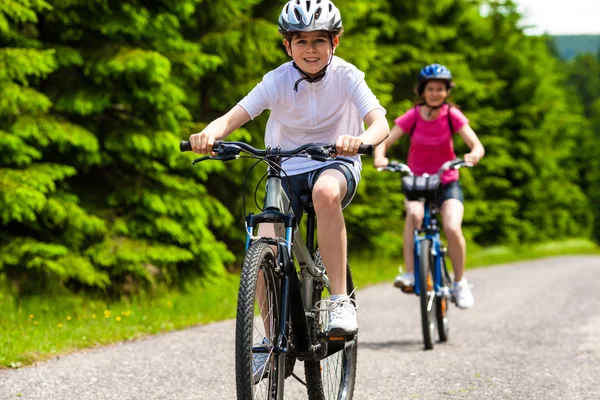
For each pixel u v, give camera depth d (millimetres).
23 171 10312
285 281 4164
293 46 4504
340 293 4488
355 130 4805
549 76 47031
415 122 8250
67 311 10461
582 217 65688
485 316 10906
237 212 14828
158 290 12070
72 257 10922
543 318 10719
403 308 11773
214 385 6168
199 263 12797
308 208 4699
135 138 11414
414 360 7383
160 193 11969
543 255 38531
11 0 10023
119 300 11727
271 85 4648
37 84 11414
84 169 11625
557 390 6160
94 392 5828
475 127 32312
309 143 4340
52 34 11508
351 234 22828
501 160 35031
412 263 8281
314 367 4781
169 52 12266
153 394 5820
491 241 39750
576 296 14117
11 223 11094
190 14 13312
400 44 25359
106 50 11219
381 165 8188
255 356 3998
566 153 48000
